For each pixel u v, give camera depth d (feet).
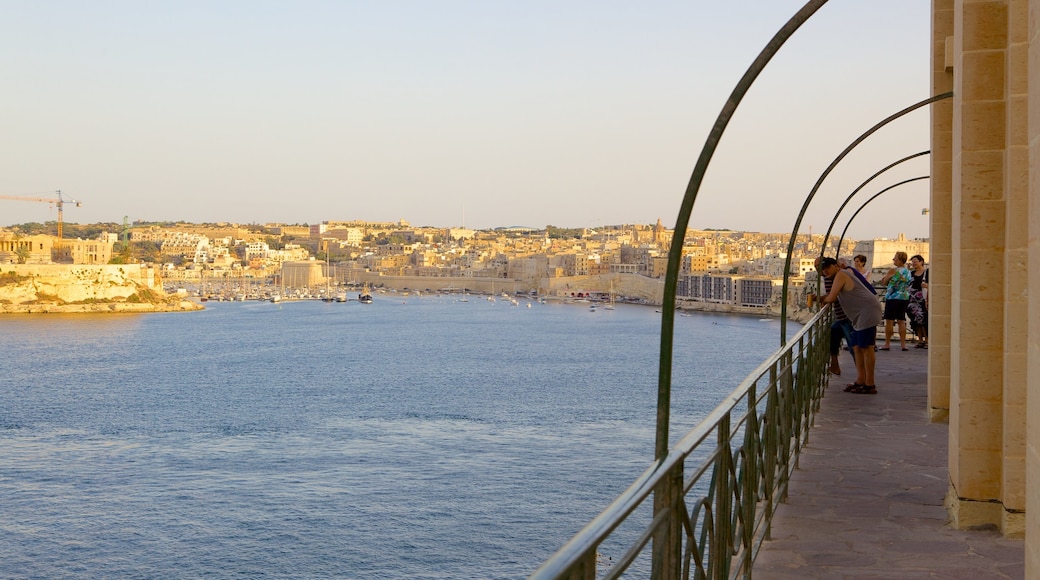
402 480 153.99
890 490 23.45
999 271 19.58
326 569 112.68
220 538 125.80
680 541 10.22
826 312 41.55
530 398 242.37
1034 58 10.47
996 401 19.76
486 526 125.90
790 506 22.04
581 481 149.69
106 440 198.29
